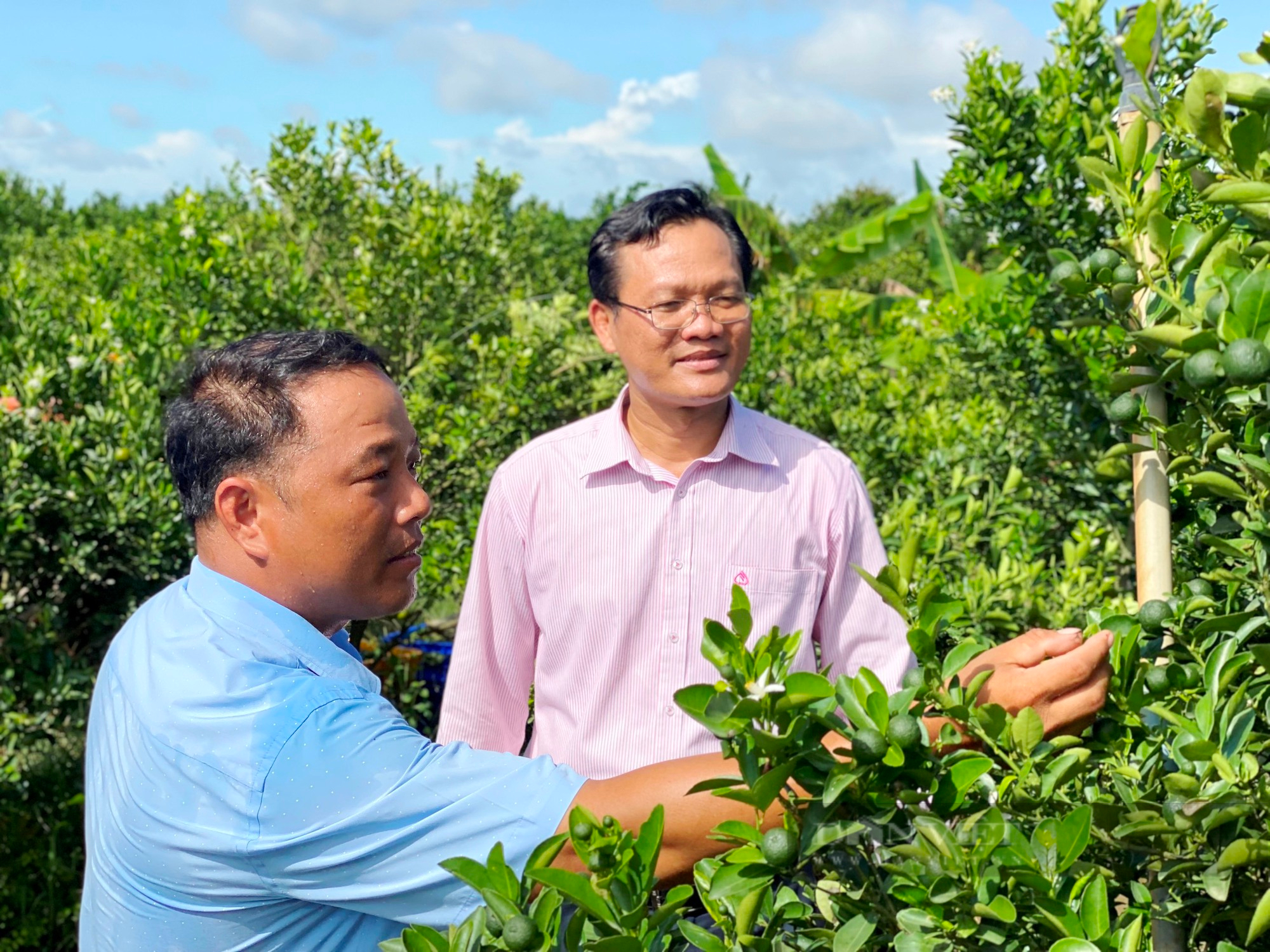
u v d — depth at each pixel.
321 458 1.35
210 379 1.39
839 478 2.23
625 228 2.12
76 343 4.34
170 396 1.51
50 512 3.80
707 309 2.07
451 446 4.51
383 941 1.30
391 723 1.32
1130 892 1.28
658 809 1.12
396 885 1.27
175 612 1.42
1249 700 1.23
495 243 6.05
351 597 1.42
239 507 1.37
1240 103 1.21
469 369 5.40
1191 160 1.39
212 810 1.27
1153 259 1.34
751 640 2.15
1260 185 1.19
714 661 1.10
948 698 1.16
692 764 1.29
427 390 4.89
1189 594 1.38
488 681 2.35
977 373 4.23
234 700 1.29
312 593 1.41
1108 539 3.46
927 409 4.60
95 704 1.51
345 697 1.32
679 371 2.09
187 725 1.29
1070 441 3.53
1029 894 1.11
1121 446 1.37
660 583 2.15
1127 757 1.28
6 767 3.56
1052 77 3.30
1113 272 1.33
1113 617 1.33
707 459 2.16
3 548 3.60
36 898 3.82
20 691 3.61
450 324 5.64
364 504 1.38
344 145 5.91
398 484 1.42
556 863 1.27
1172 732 1.23
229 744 1.27
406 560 1.46
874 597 2.22
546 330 5.30
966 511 3.52
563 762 2.21
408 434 1.45
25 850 3.84
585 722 2.18
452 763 1.30
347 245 6.15
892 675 2.18
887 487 4.46
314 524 1.36
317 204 5.96
